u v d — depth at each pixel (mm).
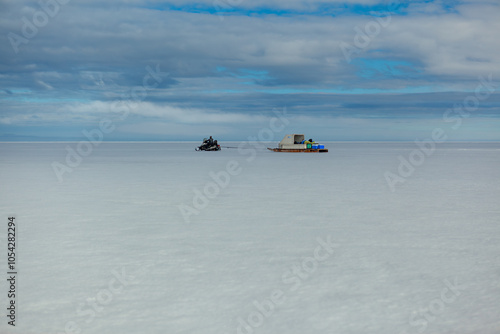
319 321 8062
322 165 49562
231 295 9281
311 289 9617
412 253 12406
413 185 29141
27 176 36312
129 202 21797
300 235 14594
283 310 8531
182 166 48188
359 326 7879
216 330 7715
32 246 13250
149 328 7812
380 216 17953
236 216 18000
